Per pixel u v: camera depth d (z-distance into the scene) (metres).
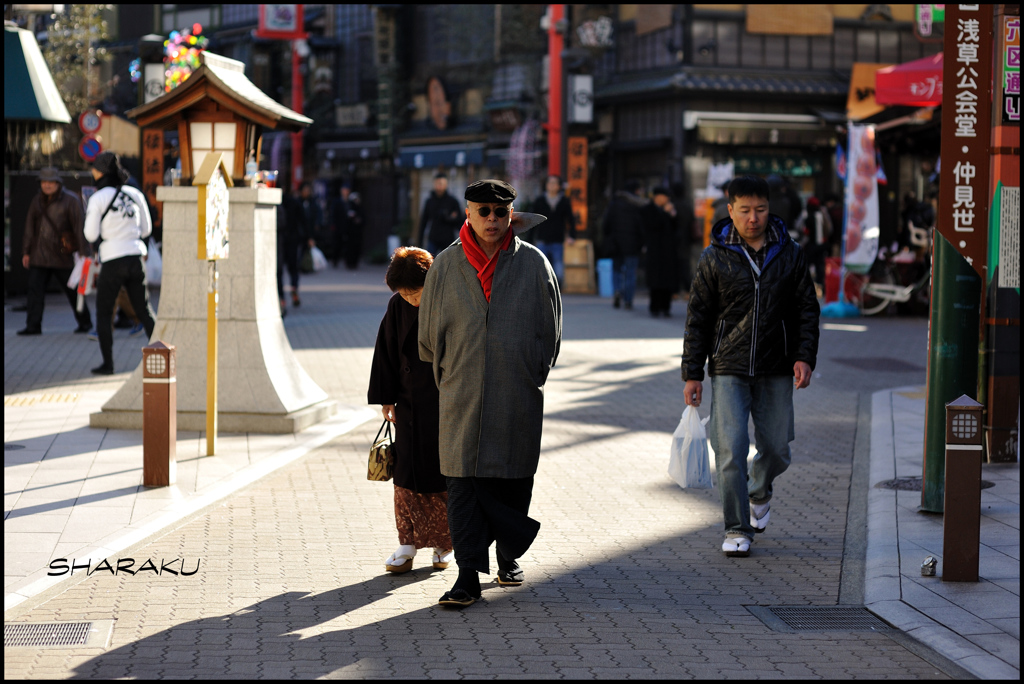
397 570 8.20
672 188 27.23
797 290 8.76
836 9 39.03
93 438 12.27
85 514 9.29
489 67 47.56
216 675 6.19
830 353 20.75
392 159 53.94
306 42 55.91
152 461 10.27
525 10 46.03
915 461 11.97
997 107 11.67
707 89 36.72
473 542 7.50
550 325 7.57
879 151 28.70
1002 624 7.13
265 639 6.78
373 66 55.97
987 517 9.77
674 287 26.27
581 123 35.72
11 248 27.70
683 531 9.49
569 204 30.47
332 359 18.67
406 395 8.07
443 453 7.53
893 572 8.20
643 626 7.16
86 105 37.34
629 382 17.22
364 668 6.32
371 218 55.88
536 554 8.78
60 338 20.36
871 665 6.52
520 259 7.52
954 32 9.95
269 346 13.27
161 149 34.41
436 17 50.84
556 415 14.61
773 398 8.88
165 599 7.50
